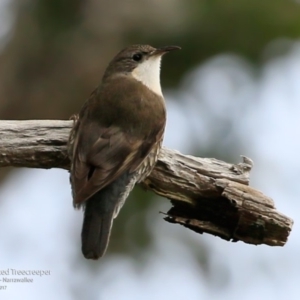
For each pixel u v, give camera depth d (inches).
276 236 444.8
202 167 446.6
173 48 472.4
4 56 661.3
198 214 454.0
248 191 443.5
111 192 421.4
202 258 589.9
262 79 638.5
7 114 660.1
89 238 414.9
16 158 438.0
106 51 653.9
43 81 658.8
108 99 441.7
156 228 592.4
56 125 441.1
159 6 647.8
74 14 655.1
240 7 632.4
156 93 460.8
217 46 639.8
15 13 662.5
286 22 630.5
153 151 438.6
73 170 414.9
